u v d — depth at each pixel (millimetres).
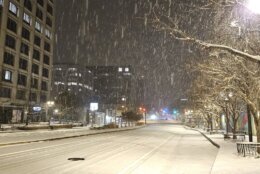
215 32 12625
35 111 74312
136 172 11695
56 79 161000
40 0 82125
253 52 13070
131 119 106562
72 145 22719
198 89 33875
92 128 57156
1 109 62406
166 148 22859
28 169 11633
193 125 82875
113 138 33375
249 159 14641
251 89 16125
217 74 17219
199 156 17609
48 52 87188
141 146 23875
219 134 42125
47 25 86812
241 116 47750
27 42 74375
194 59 17938
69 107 98250
